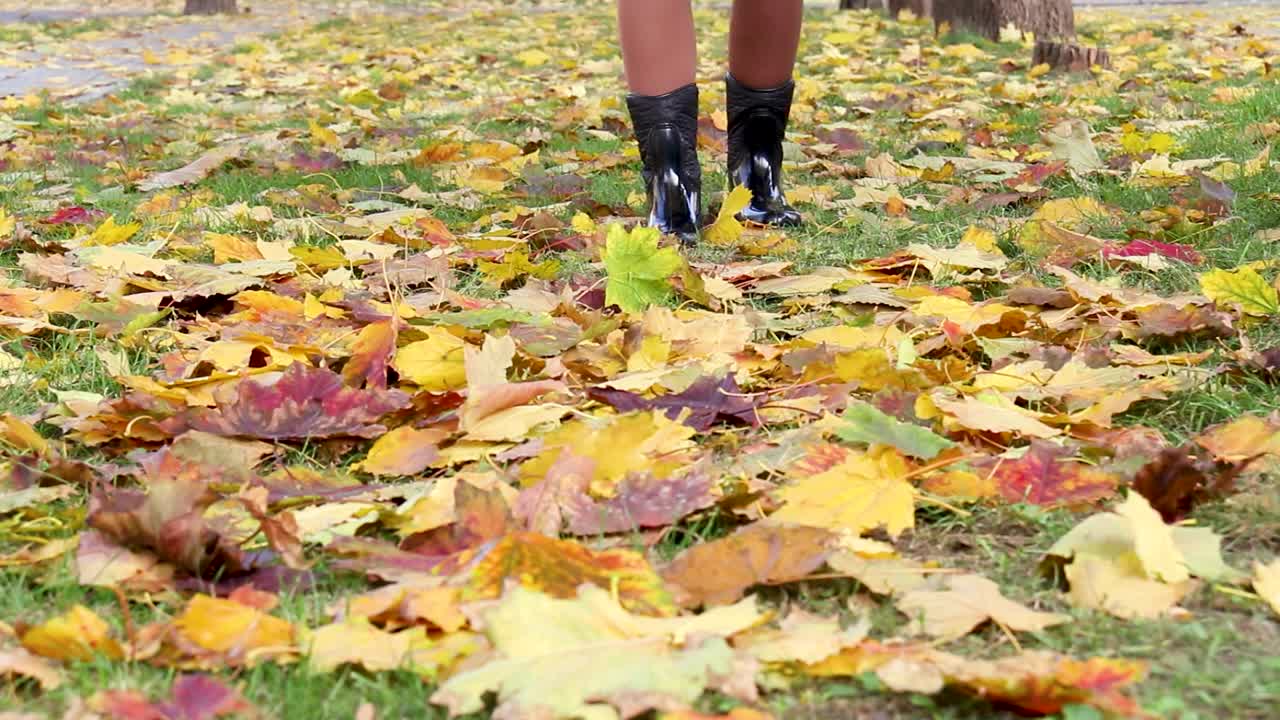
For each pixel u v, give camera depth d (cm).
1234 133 547
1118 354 388
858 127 616
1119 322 399
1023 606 293
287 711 252
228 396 372
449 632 273
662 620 265
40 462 354
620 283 407
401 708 254
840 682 263
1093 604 288
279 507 347
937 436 350
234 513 343
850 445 358
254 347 388
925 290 414
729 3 1486
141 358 399
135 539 313
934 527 341
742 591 291
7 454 362
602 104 666
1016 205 489
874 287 418
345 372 377
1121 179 507
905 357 378
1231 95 634
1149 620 281
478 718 252
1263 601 290
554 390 369
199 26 1348
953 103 664
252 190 525
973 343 395
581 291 417
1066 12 894
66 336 408
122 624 292
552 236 468
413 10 1639
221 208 500
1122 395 363
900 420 363
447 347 379
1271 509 334
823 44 910
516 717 235
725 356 386
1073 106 640
